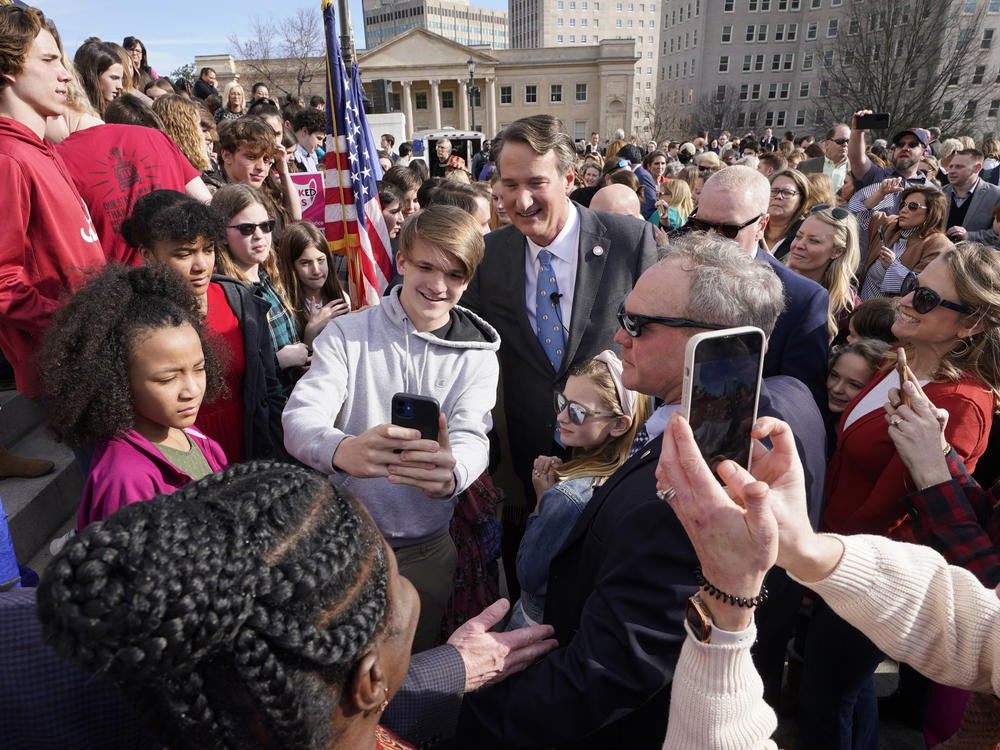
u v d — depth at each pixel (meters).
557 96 55.59
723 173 2.39
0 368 3.24
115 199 2.58
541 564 1.54
